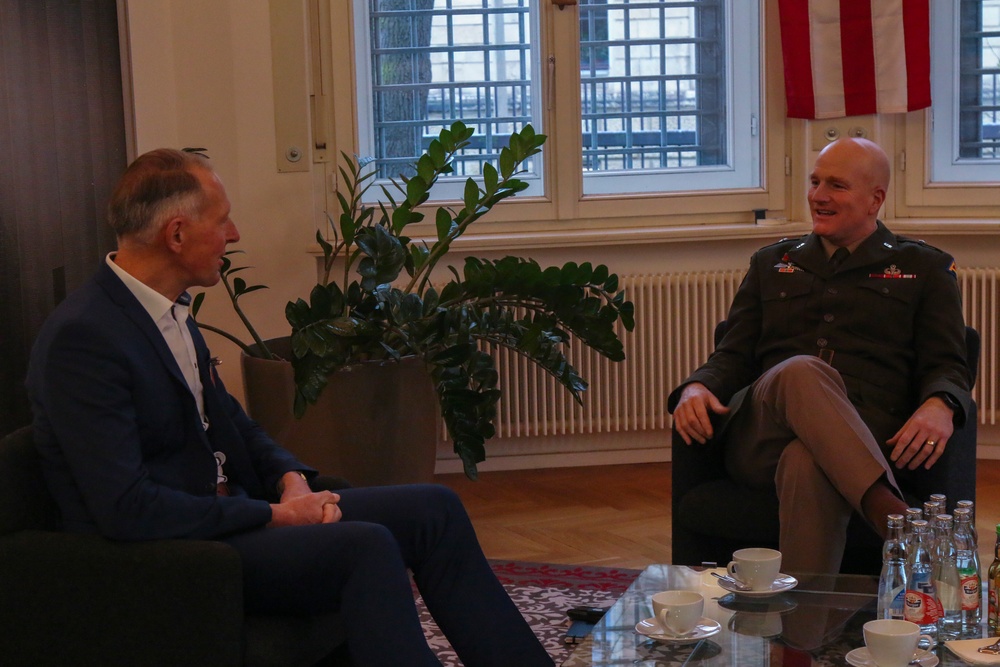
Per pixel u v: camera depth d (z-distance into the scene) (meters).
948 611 1.74
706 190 4.53
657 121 4.57
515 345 3.33
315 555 1.83
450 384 3.12
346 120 4.31
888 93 4.33
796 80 4.38
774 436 2.52
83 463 1.75
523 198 4.44
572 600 2.97
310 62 4.24
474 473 3.13
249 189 4.11
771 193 4.53
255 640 1.76
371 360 3.22
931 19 4.40
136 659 1.73
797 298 2.92
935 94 4.44
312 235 4.18
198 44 4.02
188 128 4.05
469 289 3.32
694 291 4.35
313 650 1.85
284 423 3.18
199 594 1.71
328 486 2.21
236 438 2.12
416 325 3.08
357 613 1.79
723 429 2.69
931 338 2.76
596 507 3.94
